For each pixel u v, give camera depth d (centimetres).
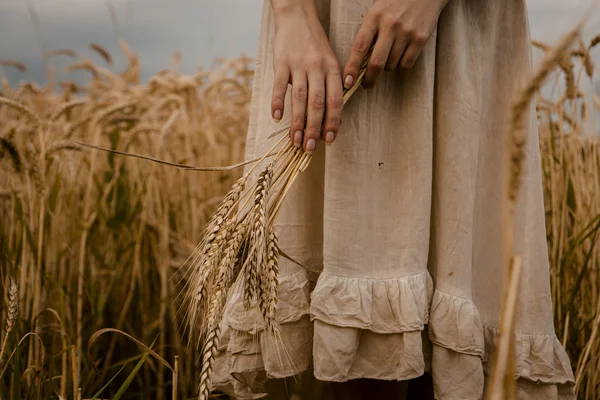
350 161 98
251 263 83
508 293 60
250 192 90
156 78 221
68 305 145
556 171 152
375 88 100
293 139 93
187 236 195
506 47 107
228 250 82
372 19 94
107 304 169
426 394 111
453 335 99
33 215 141
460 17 101
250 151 112
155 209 197
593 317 138
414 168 99
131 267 179
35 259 138
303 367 101
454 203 100
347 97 95
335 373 96
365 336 99
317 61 94
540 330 105
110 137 196
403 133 100
